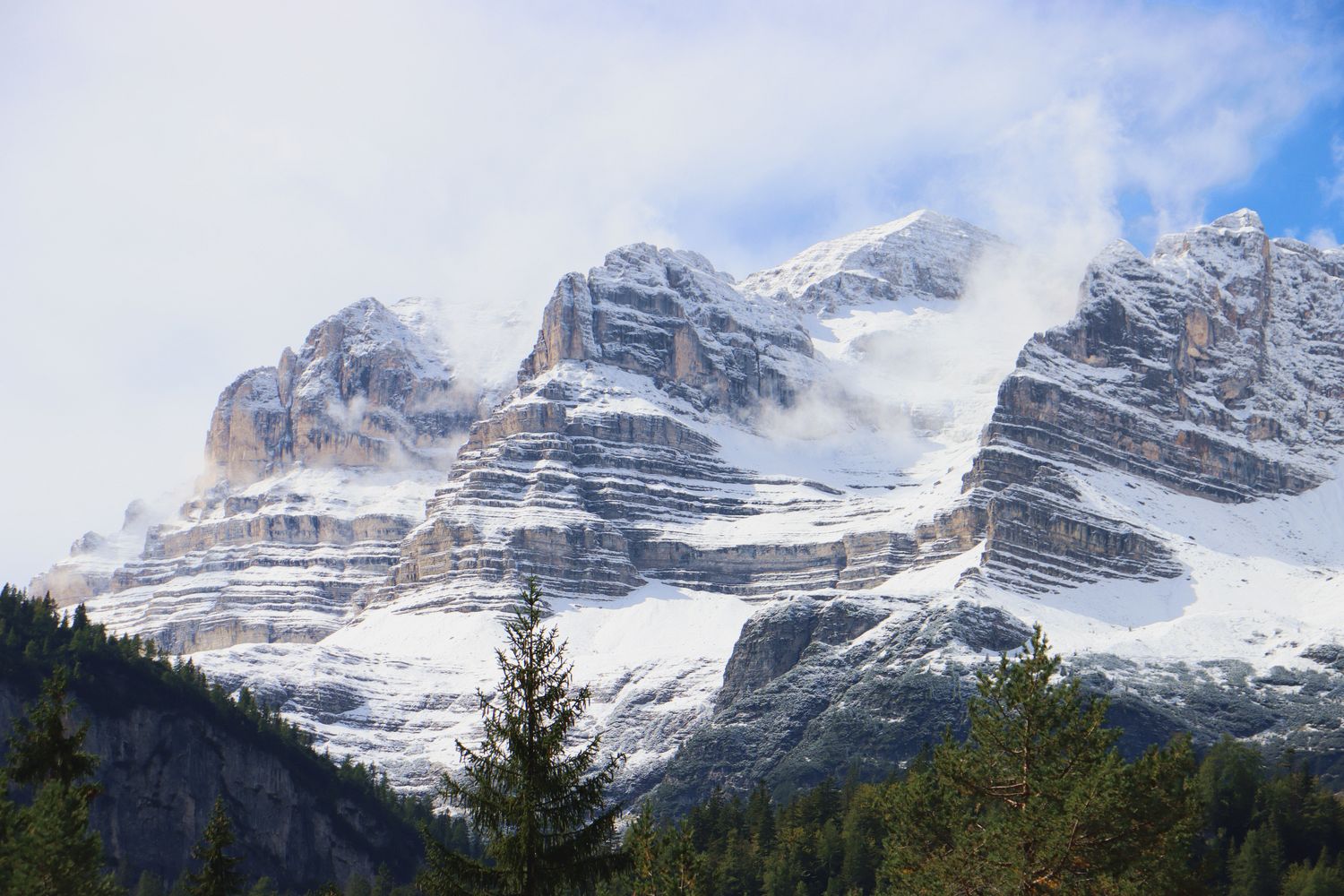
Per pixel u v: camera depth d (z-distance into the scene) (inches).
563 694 5315.0
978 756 6092.5
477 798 5216.5
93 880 6323.8
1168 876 5777.6
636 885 5871.1
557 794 5211.6
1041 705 5989.2
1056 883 5664.4
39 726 6678.2
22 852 5974.4
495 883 5182.1
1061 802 5743.1
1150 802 5767.7
